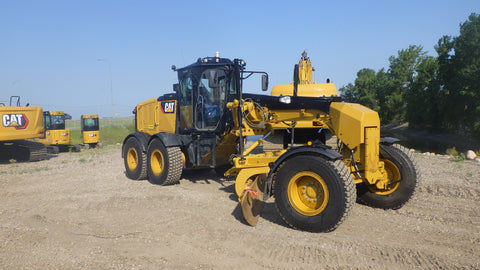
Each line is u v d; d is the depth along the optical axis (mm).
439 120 37188
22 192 7512
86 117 18500
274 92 9547
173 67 8281
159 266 3830
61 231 5012
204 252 4203
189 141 7922
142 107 9820
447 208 5891
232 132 6871
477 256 3977
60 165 11906
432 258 3922
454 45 30531
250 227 5062
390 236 4672
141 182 8445
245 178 5910
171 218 5516
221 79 7281
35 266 3889
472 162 10500
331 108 5297
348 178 4559
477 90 27797
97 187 7863
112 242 4535
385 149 5848
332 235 4668
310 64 10188
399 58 54125
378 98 56250
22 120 12352
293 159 4922
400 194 5711
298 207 4898
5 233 4938
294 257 4027
